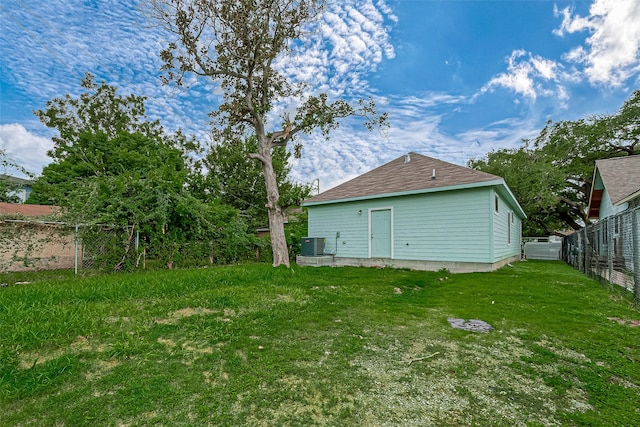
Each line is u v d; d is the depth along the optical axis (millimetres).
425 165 11609
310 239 11625
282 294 5703
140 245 9664
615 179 11477
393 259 10320
